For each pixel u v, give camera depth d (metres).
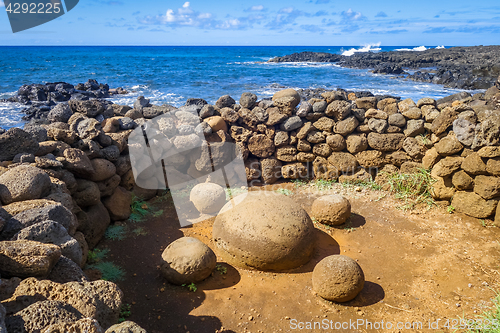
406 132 6.89
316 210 5.82
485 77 24.03
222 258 4.91
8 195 3.62
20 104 17.86
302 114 7.23
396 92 22.20
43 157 4.45
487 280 4.52
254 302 4.09
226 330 3.69
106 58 60.84
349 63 45.53
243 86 25.50
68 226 3.64
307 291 4.29
